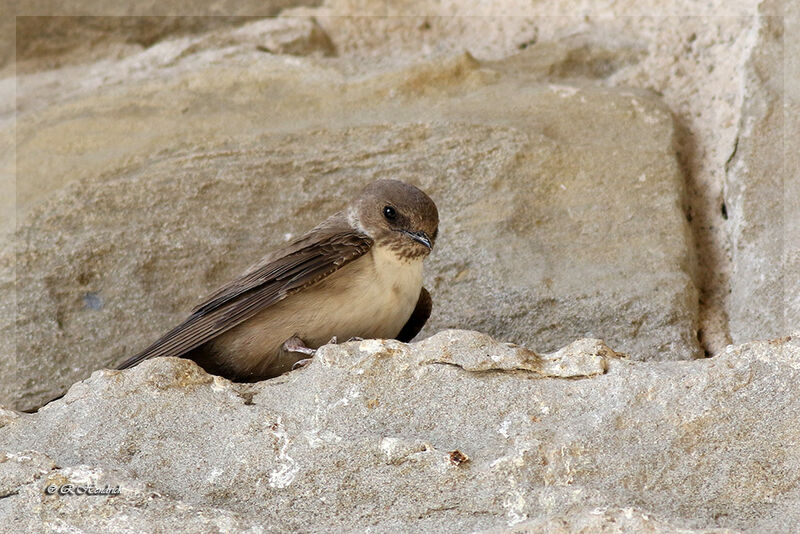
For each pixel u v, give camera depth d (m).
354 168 11.66
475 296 10.51
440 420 7.78
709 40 12.13
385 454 7.55
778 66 11.09
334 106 12.30
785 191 10.39
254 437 7.84
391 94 12.33
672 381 7.58
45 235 11.29
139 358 9.17
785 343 7.52
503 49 13.00
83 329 10.70
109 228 11.34
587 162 11.38
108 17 13.42
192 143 12.05
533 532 6.80
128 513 7.37
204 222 11.38
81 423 8.08
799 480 7.13
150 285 10.98
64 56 13.50
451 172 11.47
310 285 9.41
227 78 12.73
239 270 11.06
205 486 7.66
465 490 7.38
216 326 9.19
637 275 10.29
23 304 10.79
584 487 7.23
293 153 11.85
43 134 12.34
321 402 7.93
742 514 7.08
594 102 11.87
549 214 11.06
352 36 13.45
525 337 10.12
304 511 7.50
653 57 12.30
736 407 7.39
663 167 11.14
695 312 9.98
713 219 10.95
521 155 11.47
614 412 7.53
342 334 9.70
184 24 13.53
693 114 11.73
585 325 10.04
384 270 9.85
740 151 10.80
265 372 9.82
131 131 12.29
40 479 7.59
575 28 12.96
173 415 8.06
